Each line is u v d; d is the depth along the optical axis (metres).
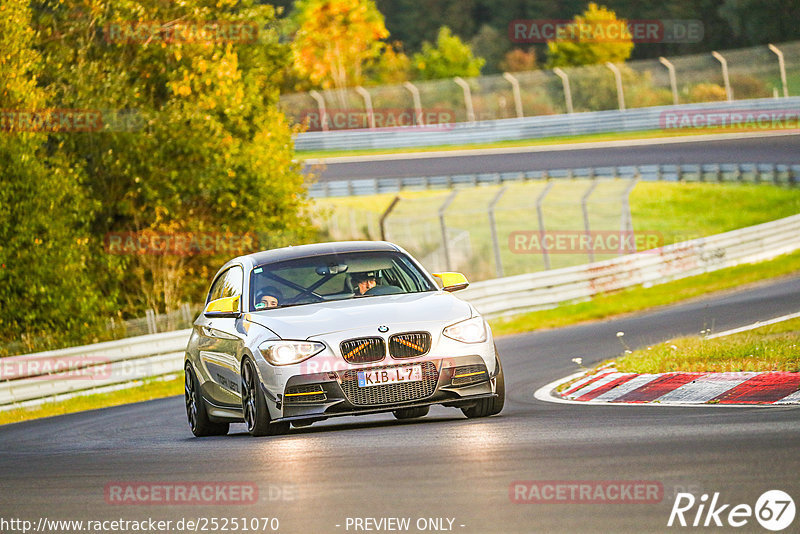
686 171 155.62
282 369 30.03
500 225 143.88
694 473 19.47
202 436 36.56
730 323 60.94
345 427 33.19
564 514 17.25
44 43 90.81
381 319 30.53
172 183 93.62
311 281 33.69
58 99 89.75
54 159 86.12
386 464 23.38
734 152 167.75
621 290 96.94
